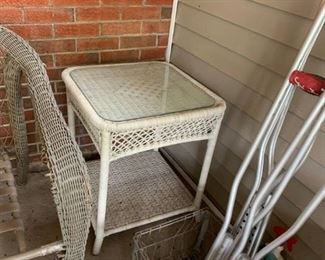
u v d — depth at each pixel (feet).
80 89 4.31
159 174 5.53
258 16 3.95
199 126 4.17
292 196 3.98
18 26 4.57
